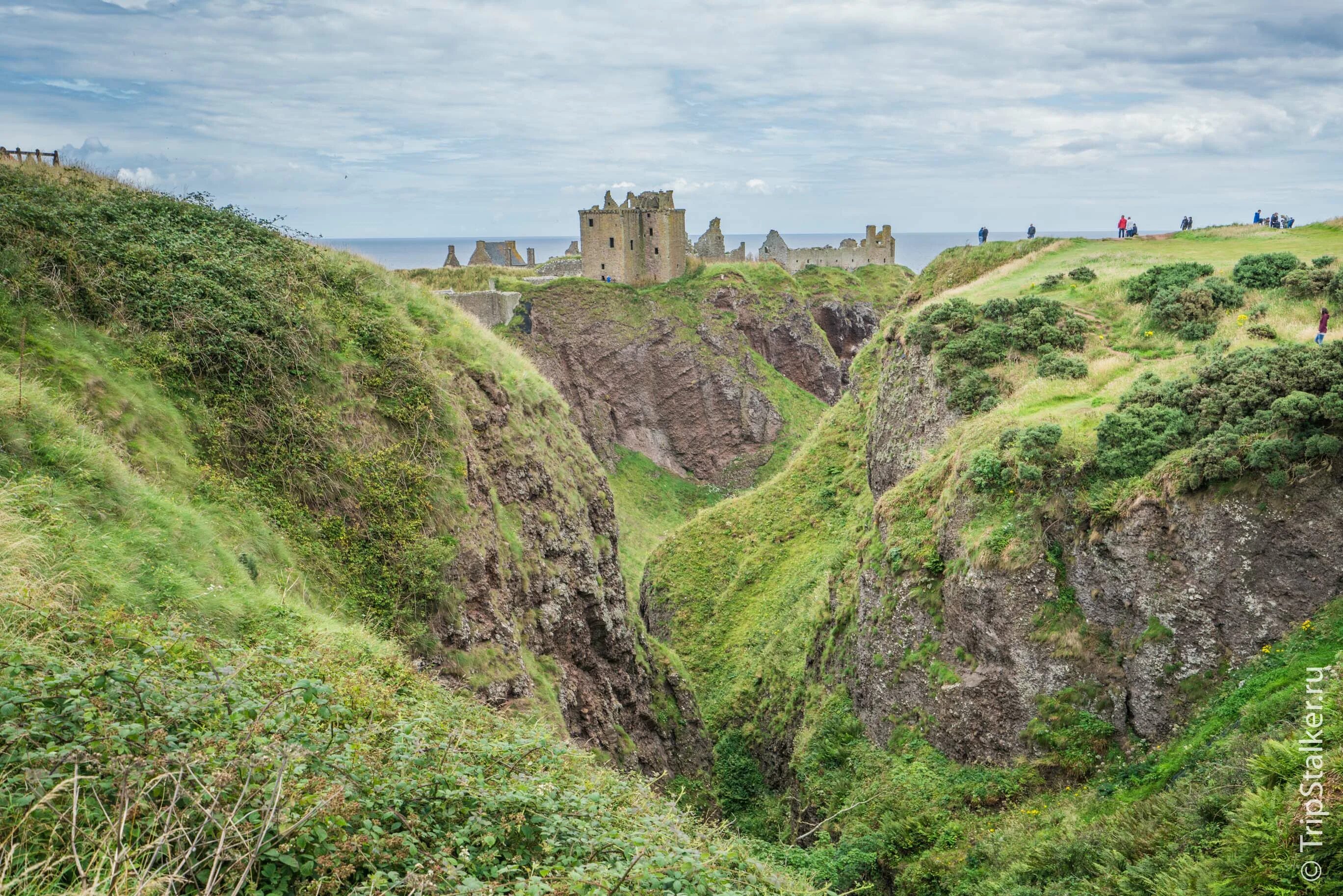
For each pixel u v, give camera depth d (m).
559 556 24.47
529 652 21.19
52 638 7.61
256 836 6.26
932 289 47.28
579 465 28.97
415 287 26.66
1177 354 26.36
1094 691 19.94
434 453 20.27
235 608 12.23
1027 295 33.56
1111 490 20.50
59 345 15.53
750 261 114.75
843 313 109.56
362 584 17.09
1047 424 22.36
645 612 47.28
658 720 29.73
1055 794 19.39
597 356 82.69
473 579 19.50
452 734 9.38
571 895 6.89
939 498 25.69
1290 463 17.95
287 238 23.72
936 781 21.66
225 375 17.94
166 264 19.27
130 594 10.59
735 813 30.16
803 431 88.56
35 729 6.09
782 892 10.75
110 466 12.84
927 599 24.16
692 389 86.00
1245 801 11.51
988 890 16.84
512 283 85.38
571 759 11.80
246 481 16.67
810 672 30.95
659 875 7.52
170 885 5.39
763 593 41.88
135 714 6.83
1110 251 38.97
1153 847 13.87
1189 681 18.64
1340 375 18.56
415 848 6.93
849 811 22.52
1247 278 28.23
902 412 34.78
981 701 21.58
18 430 11.95
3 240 17.03
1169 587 19.17
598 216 91.00
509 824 7.94
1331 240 34.22
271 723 7.41
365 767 7.60
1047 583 21.11
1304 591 17.58
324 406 18.89
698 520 50.47
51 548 9.97
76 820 5.74
